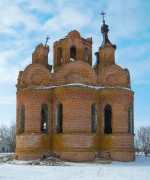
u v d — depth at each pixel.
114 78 40.69
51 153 38.84
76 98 37.78
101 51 43.06
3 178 21.75
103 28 46.44
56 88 39.41
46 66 43.25
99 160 37.88
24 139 38.81
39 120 39.00
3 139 111.69
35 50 43.66
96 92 39.69
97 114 39.50
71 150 36.91
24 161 37.62
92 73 40.34
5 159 41.09
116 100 39.25
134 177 23.34
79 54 42.44
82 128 37.44
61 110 39.44
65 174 24.86
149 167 32.56
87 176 23.66
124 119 39.19
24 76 40.56
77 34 42.81
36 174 24.64
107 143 38.81
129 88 41.25
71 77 40.06
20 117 40.41
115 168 30.66
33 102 39.19
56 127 39.09
